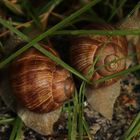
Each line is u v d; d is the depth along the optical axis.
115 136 0.32
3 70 0.33
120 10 0.37
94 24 0.34
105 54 0.33
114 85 0.34
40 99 0.31
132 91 0.35
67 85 0.32
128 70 0.31
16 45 0.33
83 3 0.37
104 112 0.33
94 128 0.33
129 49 0.36
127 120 0.33
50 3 0.36
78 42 0.33
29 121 0.32
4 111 0.33
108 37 0.33
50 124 0.32
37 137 0.32
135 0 0.38
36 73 0.31
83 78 0.31
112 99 0.34
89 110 0.34
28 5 0.36
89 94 0.34
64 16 0.37
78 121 0.32
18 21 0.36
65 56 0.34
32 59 0.31
